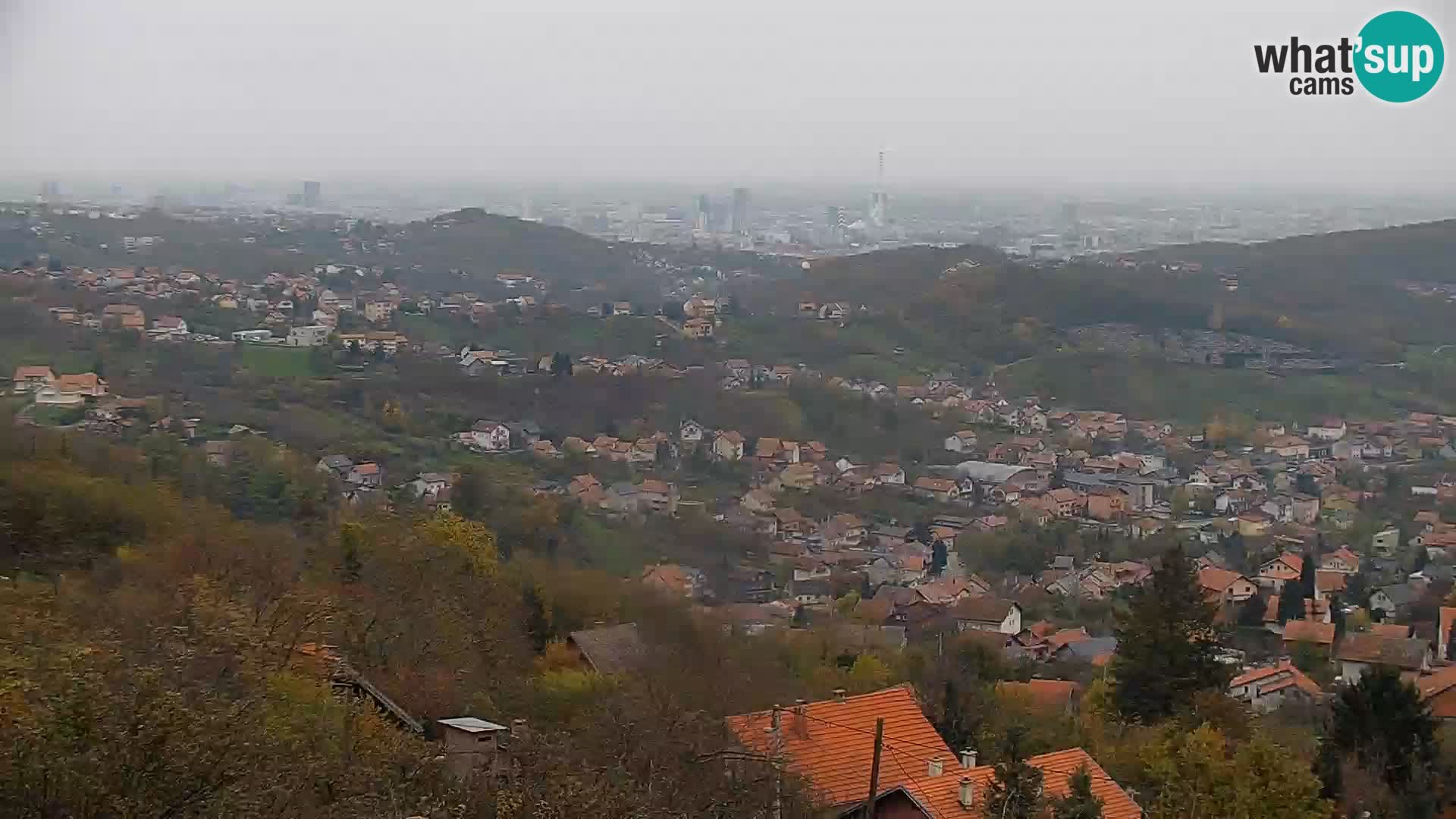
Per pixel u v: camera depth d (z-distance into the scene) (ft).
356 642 90.89
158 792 43.57
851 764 85.87
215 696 51.11
